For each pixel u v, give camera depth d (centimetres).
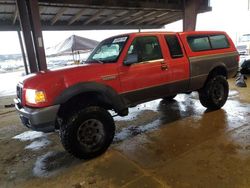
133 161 296
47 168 297
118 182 252
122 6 789
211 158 286
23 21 589
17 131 454
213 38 472
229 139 335
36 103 273
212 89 456
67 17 941
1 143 397
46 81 277
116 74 326
